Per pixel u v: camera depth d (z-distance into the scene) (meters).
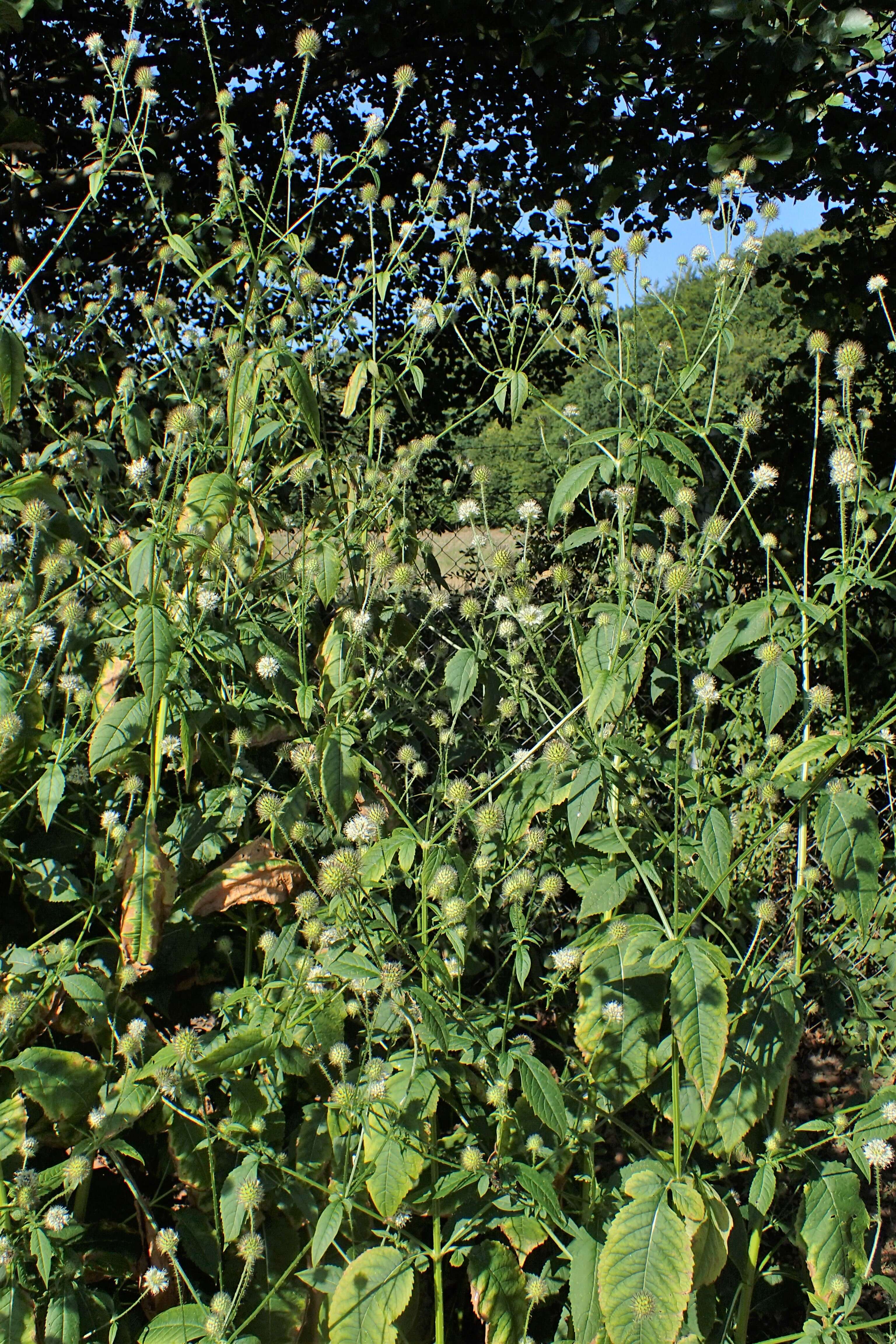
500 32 7.04
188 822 2.66
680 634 3.42
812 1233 2.24
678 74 6.00
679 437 3.60
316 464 3.19
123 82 3.63
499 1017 2.49
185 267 6.23
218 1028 2.54
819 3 5.16
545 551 4.38
